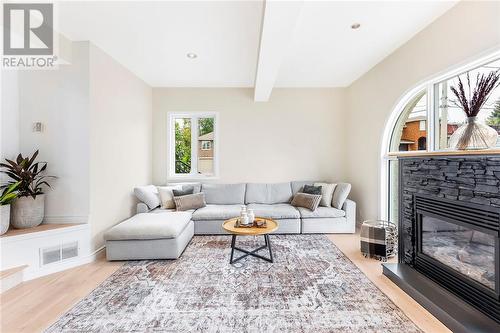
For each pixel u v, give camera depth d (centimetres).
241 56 325
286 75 404
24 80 272
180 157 482
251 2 212
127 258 280
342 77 415
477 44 203
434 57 247
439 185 203
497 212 159
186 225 331
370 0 212
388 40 286
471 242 185
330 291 215
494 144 174
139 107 409
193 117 477
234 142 466
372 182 377
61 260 259
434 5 221
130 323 175
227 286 224
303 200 395
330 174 470
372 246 284
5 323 175
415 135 304
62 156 278
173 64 353
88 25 249
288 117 468
